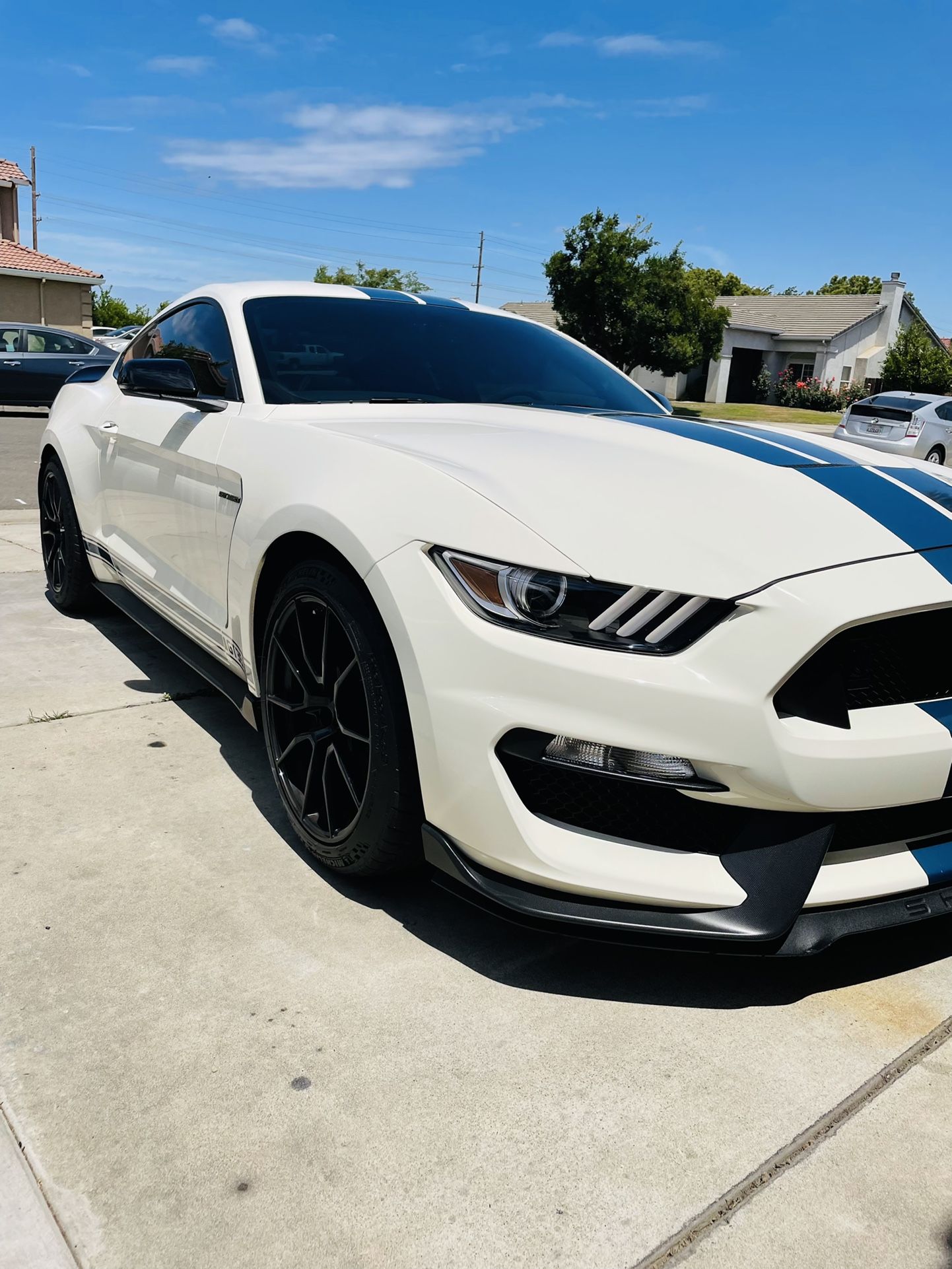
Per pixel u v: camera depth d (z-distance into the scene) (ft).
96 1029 5.62
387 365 9.35
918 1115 5.32
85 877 7.22
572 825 5.90
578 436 7.42
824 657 5.62
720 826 5.86
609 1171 4.84
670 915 5.72
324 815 7.29
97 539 12.40
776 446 7.38
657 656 5.50
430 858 6.37
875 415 59.41
